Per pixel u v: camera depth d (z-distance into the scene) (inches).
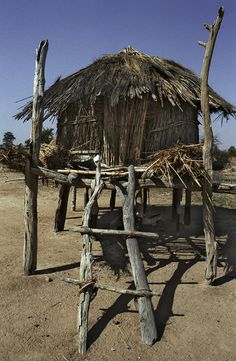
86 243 201.8
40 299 216.8
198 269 265.7
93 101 265.7
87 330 177.2
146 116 279.0
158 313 204.5
